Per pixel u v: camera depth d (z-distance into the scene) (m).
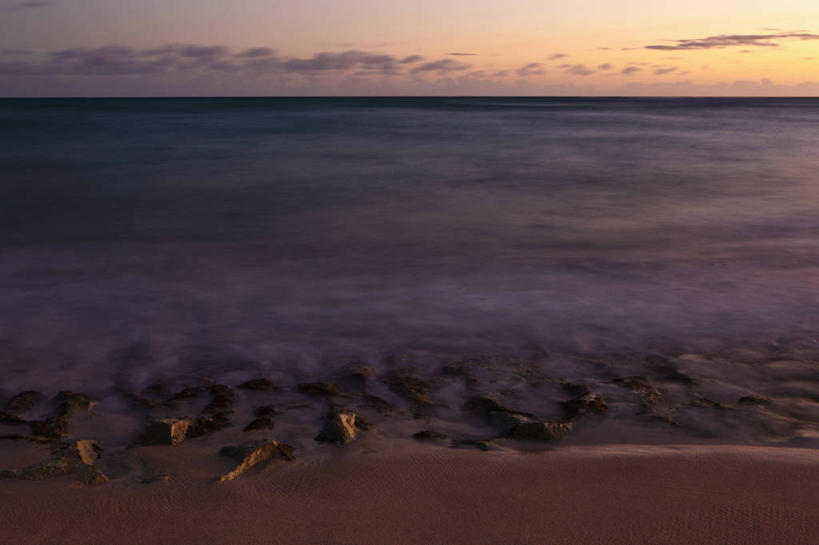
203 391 5.74
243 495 3.66
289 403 5.48
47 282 9.85
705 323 7.81
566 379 6.12
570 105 173.12
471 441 4.61
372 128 58.47
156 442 4.55
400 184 22.70
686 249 12.45
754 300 8.80
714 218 16.08
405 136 48.06
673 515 3.39
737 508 3.46
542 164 29.27
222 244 12.99
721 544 3.12
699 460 4.09
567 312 8.25
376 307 8.48
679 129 58.69
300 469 4.03
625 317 8.05
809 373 6.21
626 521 3.33
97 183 22.59
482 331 7.51
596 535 3.20
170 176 24.59
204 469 4.05
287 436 4.72
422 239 13.54
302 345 7.04
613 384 5.87
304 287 9.56
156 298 8.92
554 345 7.05
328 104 177.62
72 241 13.27
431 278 10.14
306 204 18.45
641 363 6.53
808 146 39.09
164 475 3.94
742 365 6.42
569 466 4.03
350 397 5.62
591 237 13.77
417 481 3.84
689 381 6.01
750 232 14.23
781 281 9.84
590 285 9.65
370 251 12.32
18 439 4.63
